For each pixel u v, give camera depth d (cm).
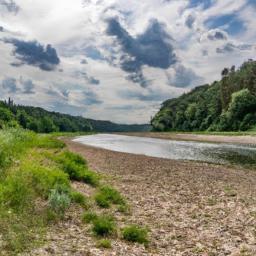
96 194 1662
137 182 2303
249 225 1376
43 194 1461
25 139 3806
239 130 11719
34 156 2369
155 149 6162
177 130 17300
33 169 1706
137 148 6425
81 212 1390
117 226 1281
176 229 1301
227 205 1720
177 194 1959
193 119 16312
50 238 1053
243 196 1950
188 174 2795
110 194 1688
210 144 7606
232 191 2092
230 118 12406
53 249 962
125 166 3206
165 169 3073
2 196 1283
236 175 2841
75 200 1509
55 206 1332
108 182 2231
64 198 1388
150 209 1586
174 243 1145
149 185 2208
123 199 1717
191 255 1042
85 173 2062
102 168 2972
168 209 1603
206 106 15775
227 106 13900
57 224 1211
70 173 2025
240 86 14438
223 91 14600
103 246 1049
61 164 2112
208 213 1559
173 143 8112
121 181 2312
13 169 1733
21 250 925
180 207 1656
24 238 996
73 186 1828
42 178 1602
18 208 1230
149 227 1304
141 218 1426
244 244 1155
